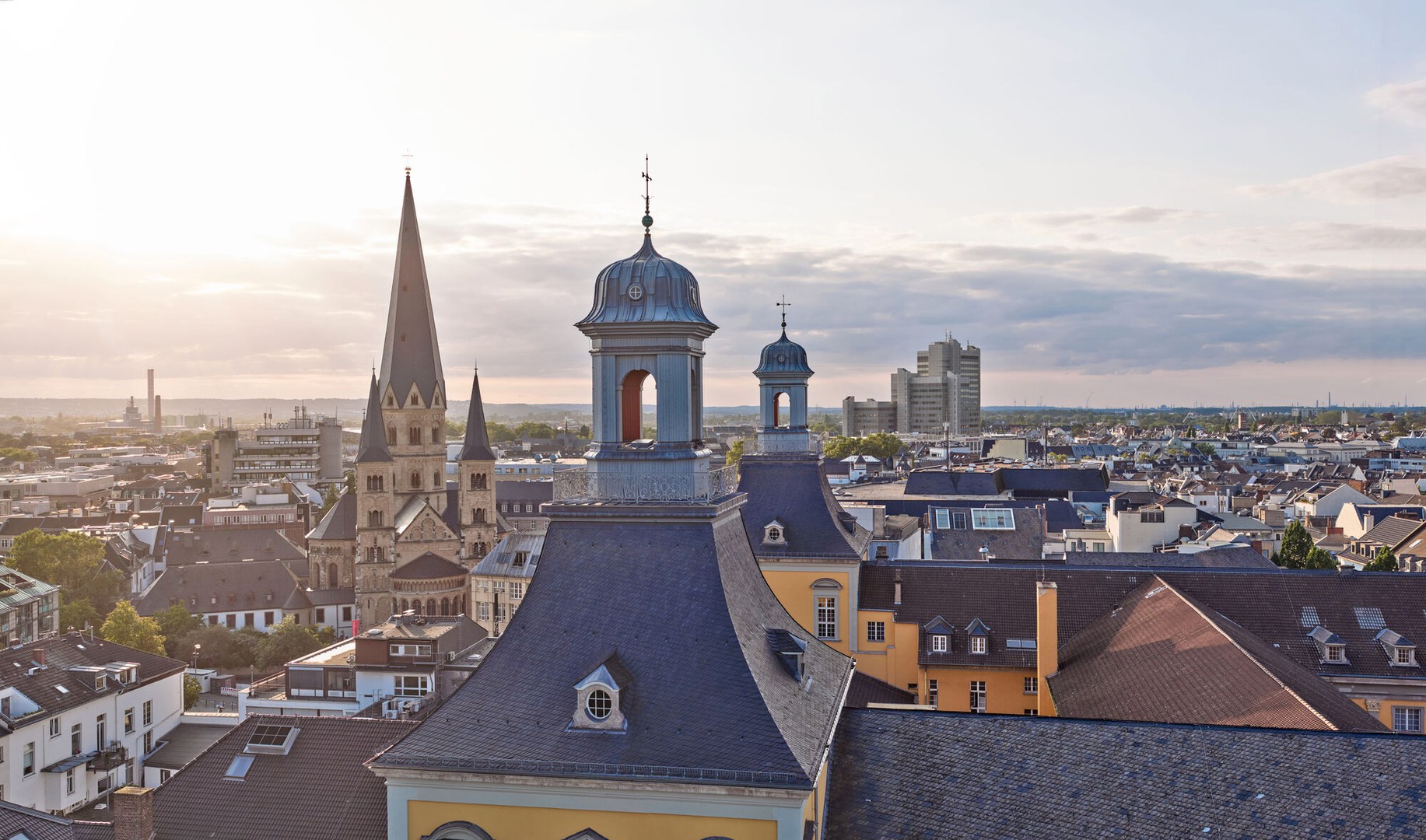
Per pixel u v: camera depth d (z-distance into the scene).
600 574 33.66
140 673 87.75
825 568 66.62
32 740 74.44
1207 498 179.00
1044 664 57.25
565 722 30.77
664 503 33.56
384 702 77.69
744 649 31.27
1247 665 44.12
